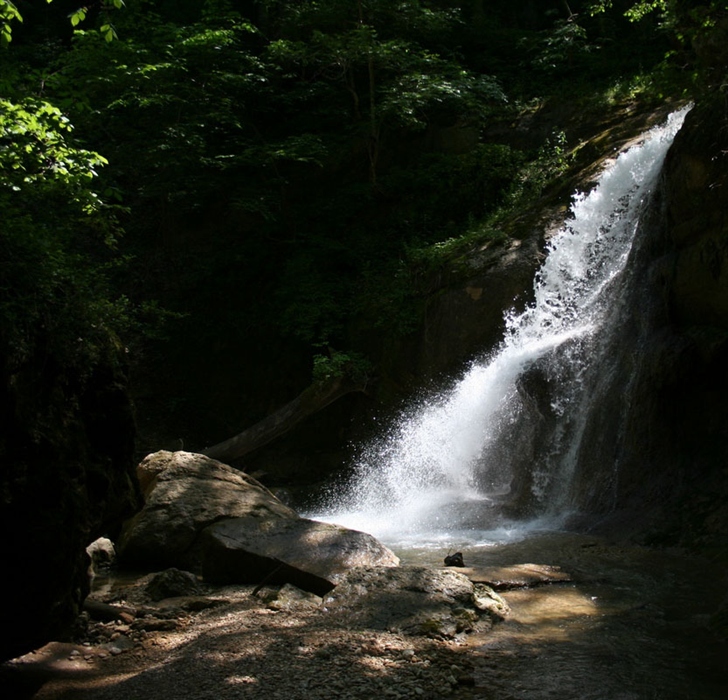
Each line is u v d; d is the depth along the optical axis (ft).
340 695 14.37
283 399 60.18
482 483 41.98
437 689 14.65
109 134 63.05
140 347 63.77
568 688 14.80
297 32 69.77
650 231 37.37
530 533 31.35
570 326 41.34
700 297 32.32
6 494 13.35
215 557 24.02
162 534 27.07
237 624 18.76
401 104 60.18
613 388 34.96
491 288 46.21
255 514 28.17
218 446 53.42
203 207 69.82
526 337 43.98
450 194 60.18
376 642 17.03
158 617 19.94
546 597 21.02
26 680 15.60
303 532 24.85
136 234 70.08
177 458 30.71
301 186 68.23
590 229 43.91
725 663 16.01
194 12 79.25
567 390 37.86
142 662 16.71
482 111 63.46
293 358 60.70
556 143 57.82
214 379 62.90
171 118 63.16
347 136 67.15
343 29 68.28
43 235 15.69
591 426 35.32
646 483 31.30
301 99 70.18
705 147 33.27
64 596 15.43
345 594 20.08
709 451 29.89
